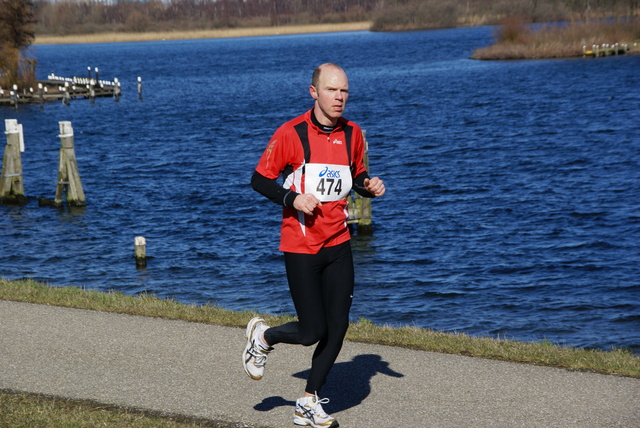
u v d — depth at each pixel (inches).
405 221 684.7
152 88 2556.6
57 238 645.9
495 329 398.9
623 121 1280.8
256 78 2856.8
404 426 179.3
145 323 270.4
